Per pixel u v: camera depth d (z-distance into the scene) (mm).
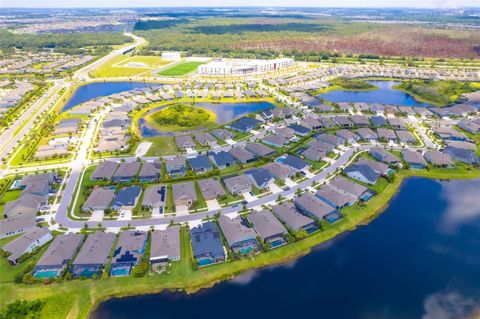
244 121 173750
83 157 142375
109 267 85312
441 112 193250
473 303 78750
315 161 138000
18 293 78438
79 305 76375
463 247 95562
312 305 78125
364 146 153000
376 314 76438
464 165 136000
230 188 115375
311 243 95062
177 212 105938
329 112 198500
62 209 107625
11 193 116562
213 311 76312
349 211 107938
